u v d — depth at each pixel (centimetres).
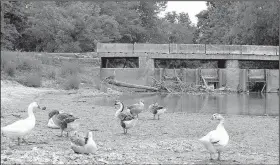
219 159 1259
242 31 7000
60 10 6612
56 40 6412
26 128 1443
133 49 5584
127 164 1175
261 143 1656
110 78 5341
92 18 6681
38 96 3584
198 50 5659
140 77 5556
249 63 7069
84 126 2055
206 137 1212
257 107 3378
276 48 5728
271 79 5747
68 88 4456
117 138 1712
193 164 1188
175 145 1548
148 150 1435
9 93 3453
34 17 6581
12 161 1176
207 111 2995
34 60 4841
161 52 5609
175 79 5662
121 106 2308
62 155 1274
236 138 1786
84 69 5297
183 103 3697
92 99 3753
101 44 5534
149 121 2309
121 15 7844
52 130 1856
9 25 6450
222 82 5738
